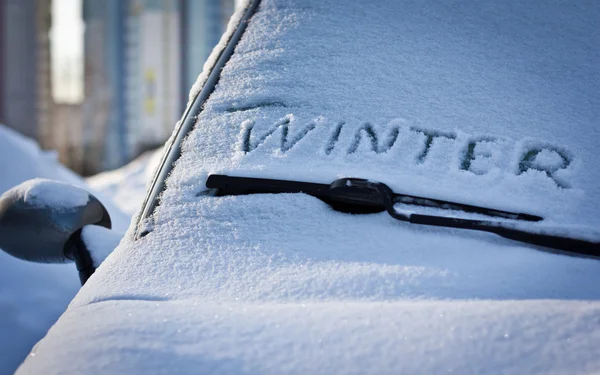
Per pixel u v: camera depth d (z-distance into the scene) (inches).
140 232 65.0
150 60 1451.8
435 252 60.4
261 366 51.1
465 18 74.4
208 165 67.9
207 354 51.9
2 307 110.3
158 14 1421.0
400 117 68.2
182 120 73.0
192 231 63.7
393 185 64.1
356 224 62.7
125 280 59.9
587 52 71.6
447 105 68.6
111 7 1438.2
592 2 75.1
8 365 97.4
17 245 74.0
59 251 73.9
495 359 51.2
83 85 1438.2
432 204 63.3
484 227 60.6
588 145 65.8
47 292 119.5
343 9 76.3
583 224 61.4
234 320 54.2
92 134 1450.5
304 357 51.6
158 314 55.0
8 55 1393.9
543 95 68.9
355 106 69.4
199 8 1440.7
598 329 52.7
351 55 72.8
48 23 1401.3
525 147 65.8
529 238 60.3
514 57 71.5
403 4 76.0
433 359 51.2
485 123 67.4
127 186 362.0
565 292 56.9
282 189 65.2
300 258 60.5
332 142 67.4
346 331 53.1
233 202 65.1
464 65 71.1
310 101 70.5
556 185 63.6
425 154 65.8
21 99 1397.6
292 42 74.8
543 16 74.2
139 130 1451.8
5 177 177.5
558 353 51.3
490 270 58.7
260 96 71.7
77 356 52.1
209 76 75.0
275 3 78.5
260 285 58.3
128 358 51.6
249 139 69.0
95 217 75.5
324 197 64.7
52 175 191.3
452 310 54.4
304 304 55.8
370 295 57.1
